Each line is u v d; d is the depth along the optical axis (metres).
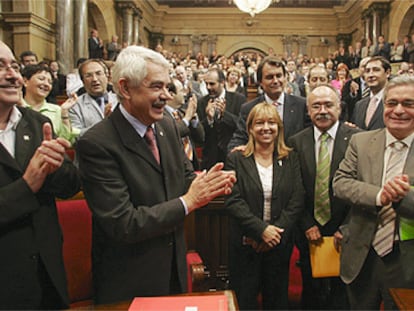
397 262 1.89
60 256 1.65
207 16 19.14
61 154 1.50
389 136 1.96
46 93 3.10
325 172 2.43
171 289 1.72
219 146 3.82
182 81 5.71
